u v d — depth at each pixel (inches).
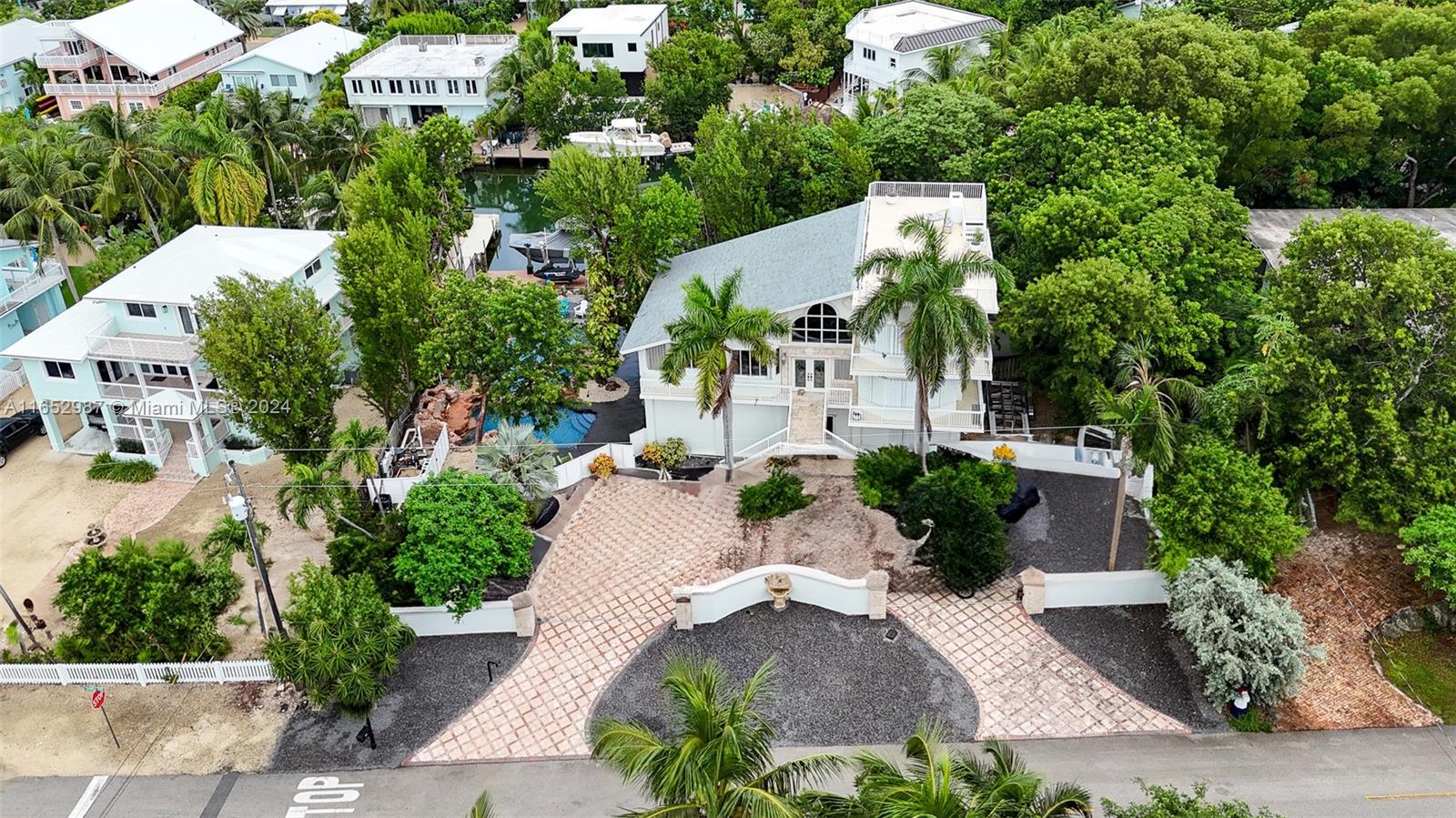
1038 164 2251.5
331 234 2321.6
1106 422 1648.6
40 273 2439.7
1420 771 1246.9
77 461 2065.7
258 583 1672.0
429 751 1349.7
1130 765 1269.7
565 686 1435.8
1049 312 1748.3
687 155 3580.2
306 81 3981.3
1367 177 2576.3
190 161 2716.5
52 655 1519.4
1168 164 2085.4
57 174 2434.8
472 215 2871.6
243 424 1830.7
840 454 1822.1
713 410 1729.8
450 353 1884.8
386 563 1561.3
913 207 2087.8
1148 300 1708.9
